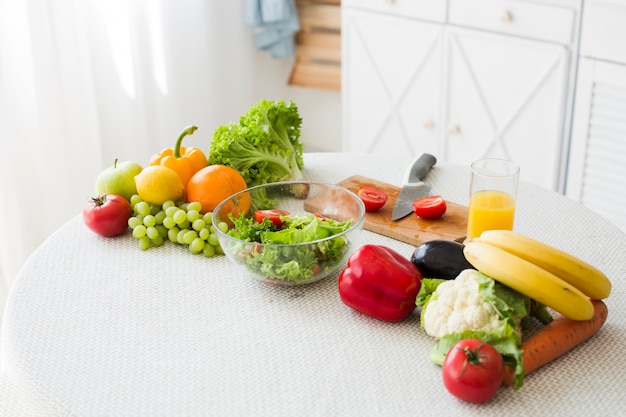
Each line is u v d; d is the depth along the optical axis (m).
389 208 1.88
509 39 2.57
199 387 1.50
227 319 1.63
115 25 2.63
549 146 2.61
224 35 3.06
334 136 3.49
